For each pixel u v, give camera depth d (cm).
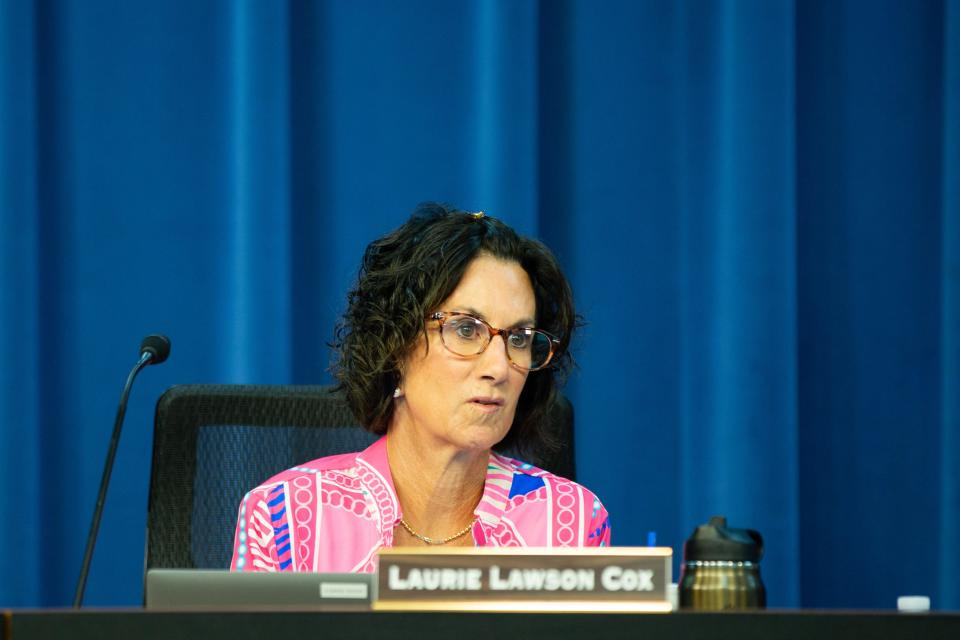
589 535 561
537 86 873
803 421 920
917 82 927
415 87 884
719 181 893
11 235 823
